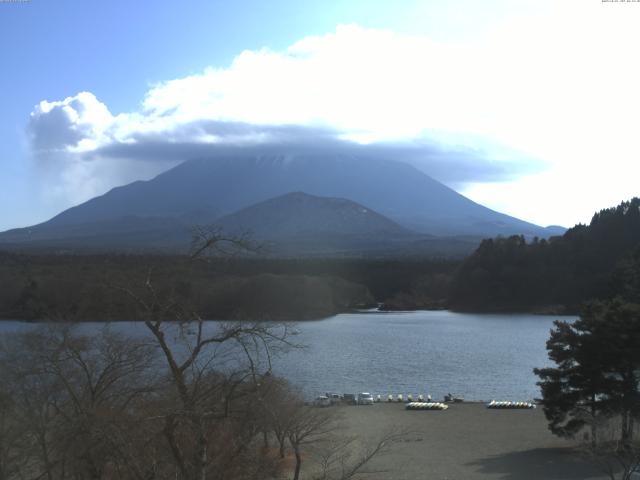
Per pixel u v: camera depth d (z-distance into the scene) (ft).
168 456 61.52
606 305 147.54
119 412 63.36
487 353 374.22
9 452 78.84
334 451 119.96
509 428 180.75
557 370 145.69
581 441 143.02
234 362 77.46
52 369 82.48
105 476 68.59
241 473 71.82
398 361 339.77
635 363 136.77
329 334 463.83
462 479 124.06
